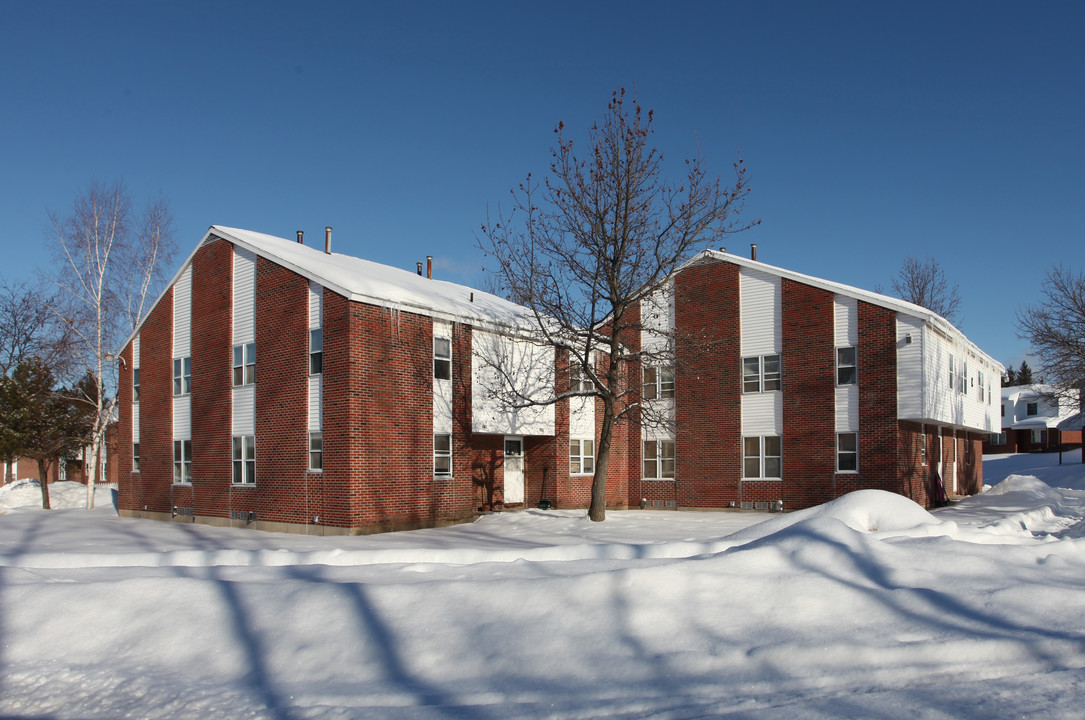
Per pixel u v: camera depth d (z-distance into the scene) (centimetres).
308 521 2223
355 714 634
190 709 665
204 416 2670
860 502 1370
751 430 2817
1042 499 3002
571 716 616
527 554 1205
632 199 2242
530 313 3036
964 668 691
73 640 805
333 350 2195
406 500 2261
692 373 2853
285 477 2314
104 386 4038
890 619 789
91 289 3672
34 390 3797
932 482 2881
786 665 698
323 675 721
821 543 993
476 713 628
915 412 2483
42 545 1900
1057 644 718
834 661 703
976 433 3938
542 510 2578
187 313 2802
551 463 2802
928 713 598
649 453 3069
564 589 847
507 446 2812
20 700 698
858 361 2608
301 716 638
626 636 761
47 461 4597
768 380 2794
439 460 2392
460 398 2473
